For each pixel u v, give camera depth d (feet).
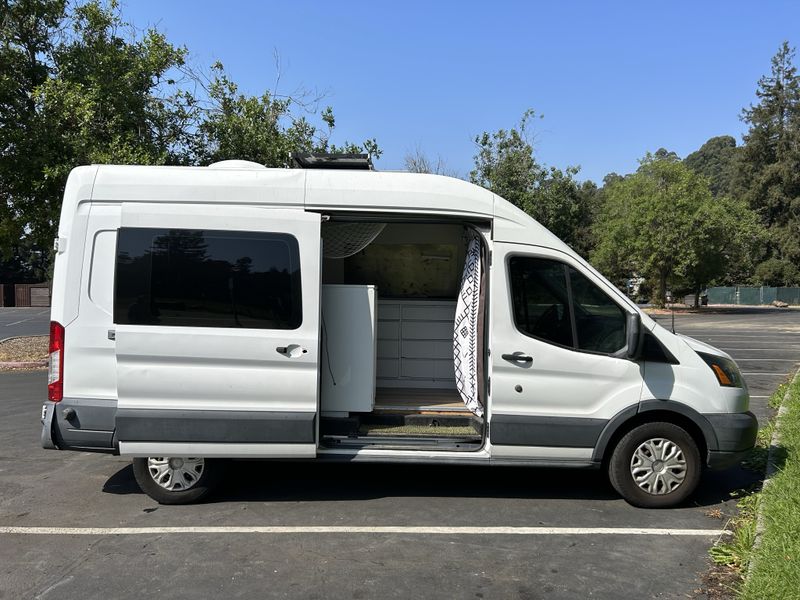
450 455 16.20
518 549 14.07
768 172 196.85
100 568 13.04
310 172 16.16
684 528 15.33
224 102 42.37
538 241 16.33
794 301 176.04
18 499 17.16
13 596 11.84
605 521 15.72
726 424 16.16
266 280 15.79
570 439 15.99
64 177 38.11
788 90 203.31
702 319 105.91
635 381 16.08
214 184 15.85
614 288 16.29
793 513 14.53
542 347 15.97
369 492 17.78
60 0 41.29
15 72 40.86
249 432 15.57
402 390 21.68
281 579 12.59
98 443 15.55
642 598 11.93
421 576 12.76
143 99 40.70
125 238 15.58
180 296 15.60
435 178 16.42
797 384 33.58
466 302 18.62
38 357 45.44
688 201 117.60
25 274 212.23
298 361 15.70
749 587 11.67
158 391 15.56
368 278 23.39
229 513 16.11
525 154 71.10
